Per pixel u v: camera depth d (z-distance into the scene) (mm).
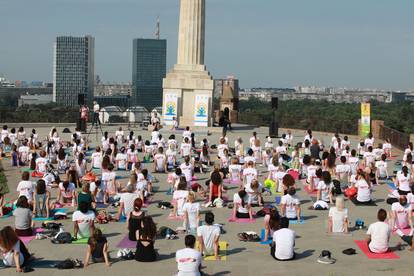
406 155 32625
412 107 133625
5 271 15812
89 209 20609
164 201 25594
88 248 16328
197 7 57062
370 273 15672
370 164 30672
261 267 16219
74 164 30031
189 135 40562
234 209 22031
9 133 43906
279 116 63906
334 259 16766
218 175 24719
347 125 57844
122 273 15711
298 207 21797
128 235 19562
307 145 37500
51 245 18438
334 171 30844
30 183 22812
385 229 17391
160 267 16266
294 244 17047
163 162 32969
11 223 21438
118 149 38844
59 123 63156
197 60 57375
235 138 50281
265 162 35938
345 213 19688
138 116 69375
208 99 55344
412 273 15672
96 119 50406
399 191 25797
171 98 56219
